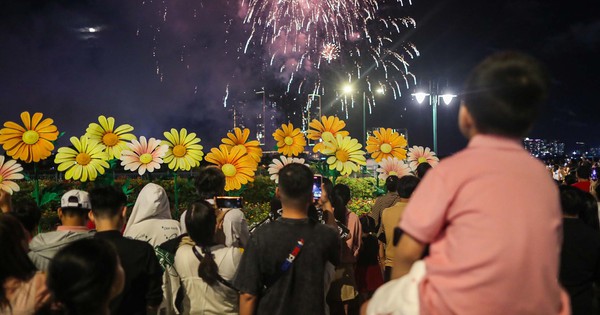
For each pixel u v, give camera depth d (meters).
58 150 6.30
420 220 1.91
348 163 7.45
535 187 1.86
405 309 1.89
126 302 3.39
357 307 6.01
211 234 3.96
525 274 1.76
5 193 4.94
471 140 2.03
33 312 2.69
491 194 1.83
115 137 6.60
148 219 4.65
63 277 2.31
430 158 9.09
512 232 1.78
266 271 3.35
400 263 2.00
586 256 3.79
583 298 3.79
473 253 1.78
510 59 1.98
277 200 5.45
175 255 4.03
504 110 1.92
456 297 1.79
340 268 5.16
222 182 5.07
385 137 8.73
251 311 3.36
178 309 3.99
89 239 2.45
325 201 5.13
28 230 4.22
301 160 7.23
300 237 3.38
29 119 6.14
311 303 3.33
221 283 3.85
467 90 2.03
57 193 6.69
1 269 2.71
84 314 2.32
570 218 3.94
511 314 1.76
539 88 1.93
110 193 3.60
